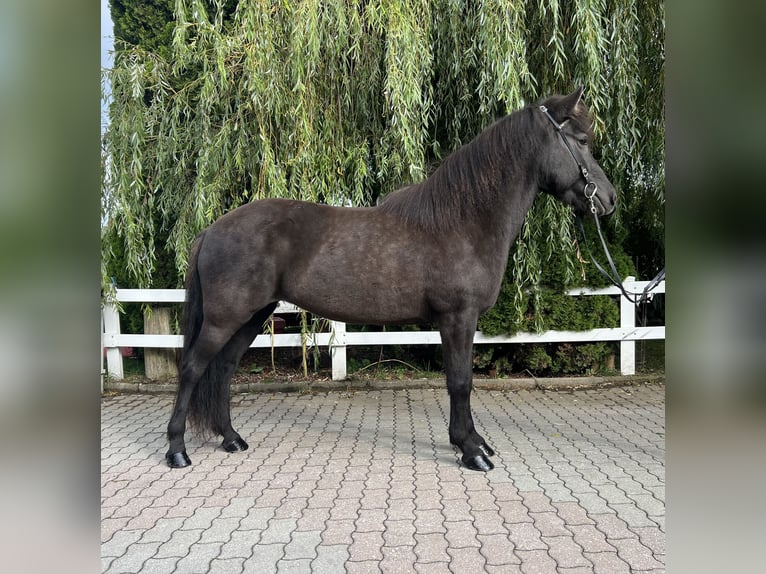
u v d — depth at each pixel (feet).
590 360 16.28
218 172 13.91
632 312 15.80
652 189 15.15
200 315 10.01
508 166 9.36
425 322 9.93
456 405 9.66
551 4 11.98
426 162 14.67
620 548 6.88
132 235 14.25
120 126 14.07
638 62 13.80
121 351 17.66
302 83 12.71
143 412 14.19
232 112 14.26
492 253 9.43
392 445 11.13
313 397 15.42
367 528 7.48
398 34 11.90
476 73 13.61
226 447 10.80
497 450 10.64
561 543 7.00
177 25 13.16
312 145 13.42
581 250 15.28
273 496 8.61
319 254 9.44
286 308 15.48
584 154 9.41
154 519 7.88
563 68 13.23
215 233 9.64
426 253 9.34
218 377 10.58
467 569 6.42
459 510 7.99
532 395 15.20
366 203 14.67
